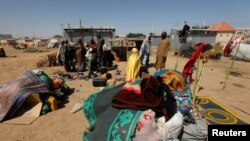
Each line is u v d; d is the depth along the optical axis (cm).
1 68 1316
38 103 568
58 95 630
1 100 550
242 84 931
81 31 3238
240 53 1850
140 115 357
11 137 441
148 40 1073
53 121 514
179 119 355
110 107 395
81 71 1136
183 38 2227
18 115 538
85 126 491
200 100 651
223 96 727
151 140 341
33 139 436
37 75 614
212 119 512
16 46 4266
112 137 344
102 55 1194
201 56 657
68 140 433
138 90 400
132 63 705
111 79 893
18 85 566
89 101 448
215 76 1089
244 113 575
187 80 551
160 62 923
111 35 3288
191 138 368
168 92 400
